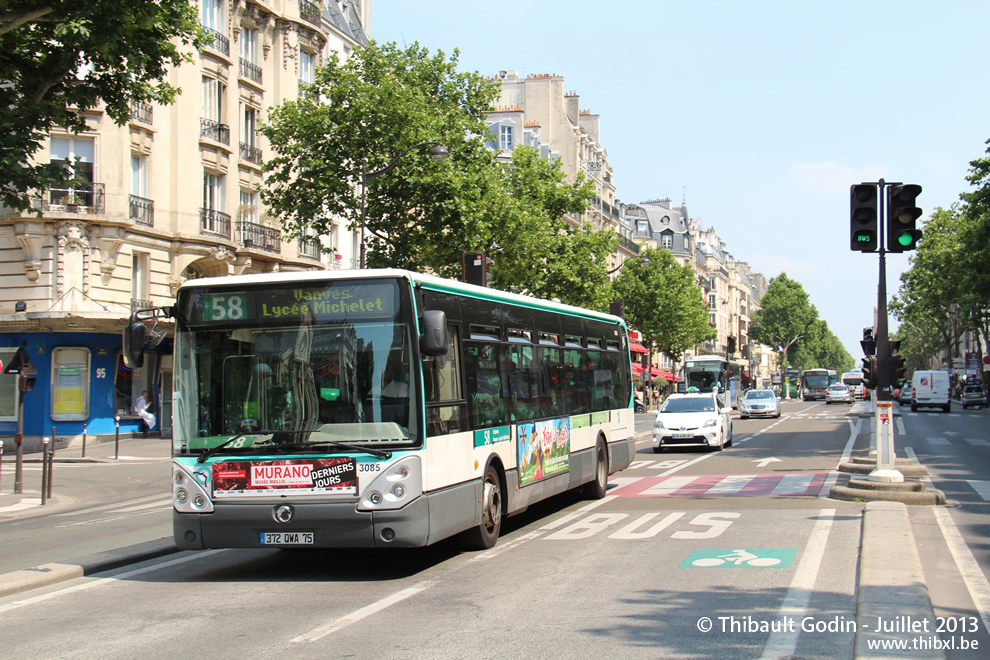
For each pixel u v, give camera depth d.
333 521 9.12
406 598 8.44
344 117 33.41
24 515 17.38
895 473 14.60
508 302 12.52
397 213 34.56
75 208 33.00
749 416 55.41
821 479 18.50
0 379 34.59
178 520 9.46
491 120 76.44
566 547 11.07
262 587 9.24
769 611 7.52
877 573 8.53
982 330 76.38
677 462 24.36
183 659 6.52
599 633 6.93
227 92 39.56
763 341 166.50
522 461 12.38
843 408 77.00
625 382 18.55
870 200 14.09
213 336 9.61
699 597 8.10
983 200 44.56
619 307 26.86
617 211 99.88
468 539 11.02
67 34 16.62
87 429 34.72
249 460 9.31
